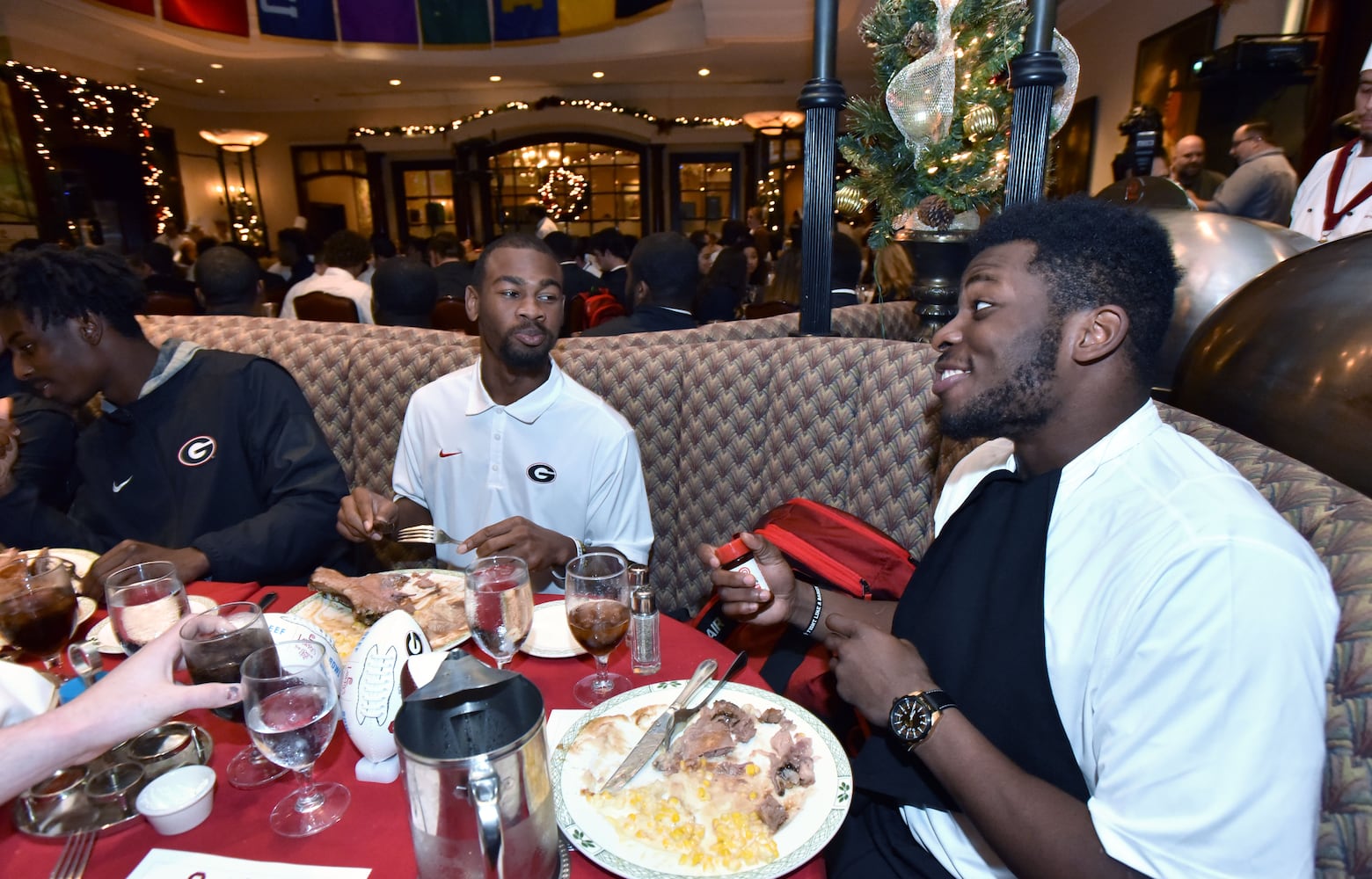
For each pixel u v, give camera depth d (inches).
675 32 323.9
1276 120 156.8
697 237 359.9
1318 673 24.7
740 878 26.0
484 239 442.3
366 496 58.1
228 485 63.7
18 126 283.4
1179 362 54.1
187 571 52.2
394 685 31.0
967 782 30.6
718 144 412.5
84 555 53.3
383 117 423.5
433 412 68.3
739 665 38.6
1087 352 32.3
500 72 368.2
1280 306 44.4
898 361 73.3
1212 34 187.2
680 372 86.5
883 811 40.8
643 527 66.9
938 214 78.8
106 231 347.3
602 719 34.1
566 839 28.0
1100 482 32.6
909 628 39.5
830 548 60.4
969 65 75.6
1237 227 66.9
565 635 42.6
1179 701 25.9
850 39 305.7
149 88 368.8
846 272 143.9
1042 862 28.3
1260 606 24.9
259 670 29.5
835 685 50.2
